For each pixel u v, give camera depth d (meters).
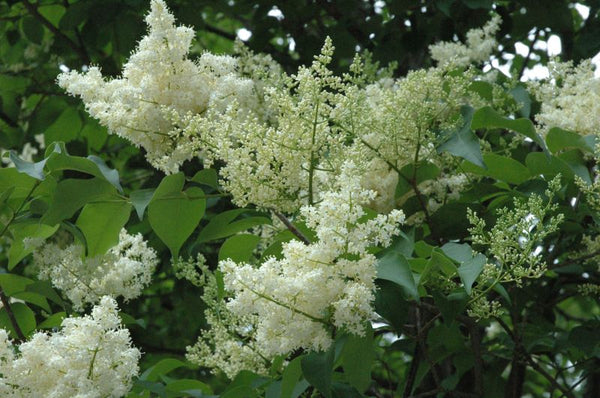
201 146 1.33
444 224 1.45
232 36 2.28
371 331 1.25
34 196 1.43
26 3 2.03
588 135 1.44
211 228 1.38
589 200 1.40
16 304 1.48
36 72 2.11
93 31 1.99
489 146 1.53
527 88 1.63
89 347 1.22
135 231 1.76
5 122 2.20
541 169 1.45
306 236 1.33
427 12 2.00
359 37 2.04
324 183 1.33
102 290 1.48
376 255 1.27
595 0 1.90
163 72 1.36
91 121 2.10
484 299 1.30
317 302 1.20
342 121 1.33
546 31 2.05
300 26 2.03
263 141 1.31
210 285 1.55
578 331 1.56
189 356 1.56
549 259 1.53
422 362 1.60
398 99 1.39
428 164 1.41
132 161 2.12
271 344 1.21
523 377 1.75
